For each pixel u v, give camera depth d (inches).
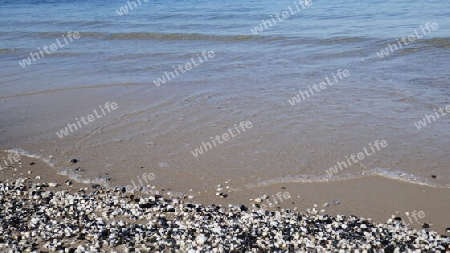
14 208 331.6
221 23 1133.1
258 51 816.3
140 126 489.4
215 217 318.7
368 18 1106.7
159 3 1577.3
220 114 513.7
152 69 717.9
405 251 273.0
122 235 292.4
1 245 279.6
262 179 376.2
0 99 587.5
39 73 714.2
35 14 1444.4
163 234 293.9
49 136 470.0
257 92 584.1
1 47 923.4
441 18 1042.7
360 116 492.1
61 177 386.9
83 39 999.6
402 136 439.8
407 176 371.6
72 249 275.1
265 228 300.2
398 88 573.0
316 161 400.5
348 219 316.8
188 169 396.5
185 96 578.6
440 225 308.8
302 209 332.8
